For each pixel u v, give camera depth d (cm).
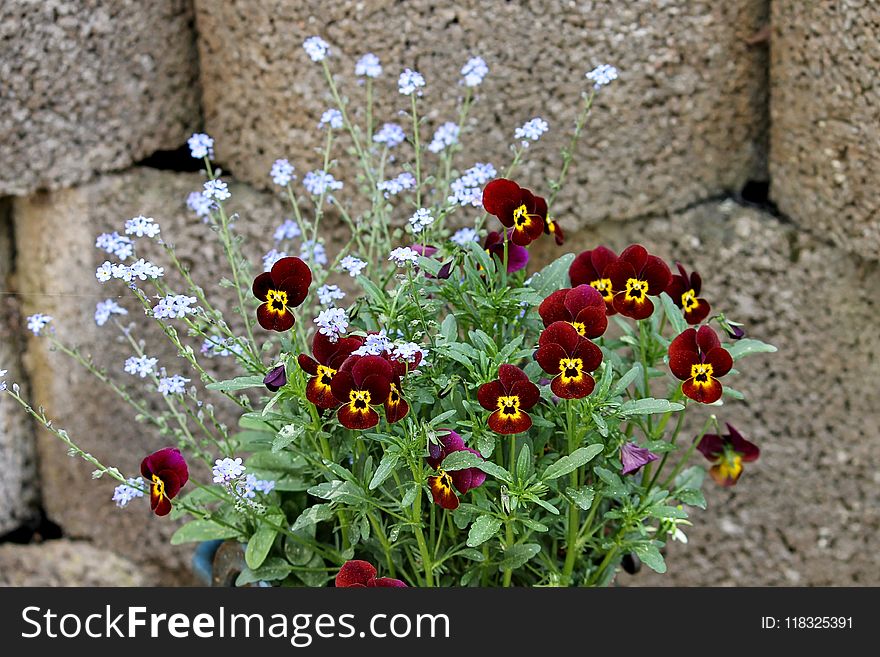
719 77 122
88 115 125
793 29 118
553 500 95
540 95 121
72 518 136
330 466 94
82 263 128
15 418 133
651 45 120
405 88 107
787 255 123
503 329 100
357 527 99
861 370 125
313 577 102
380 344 90
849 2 113
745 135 125
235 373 127
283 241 126
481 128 121
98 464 97
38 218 129
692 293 99
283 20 122
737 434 104
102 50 124
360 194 124
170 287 127
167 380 100
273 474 101
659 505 96
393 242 116
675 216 125
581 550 99
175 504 98
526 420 91
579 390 90
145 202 127
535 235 96
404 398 91
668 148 123
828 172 119
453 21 119
